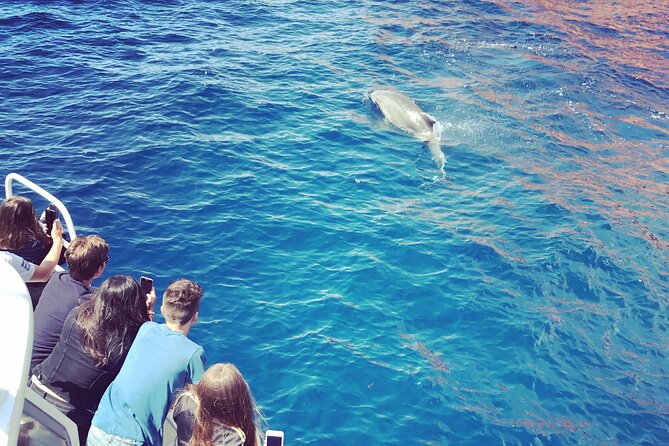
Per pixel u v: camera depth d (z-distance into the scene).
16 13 21.17
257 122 16.16
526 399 9.24
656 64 22.89
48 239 6.57
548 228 13.34
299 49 21.19
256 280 11.02
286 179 14.02
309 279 11.19
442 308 10.86
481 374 9.61
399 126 16.81
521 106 18.92
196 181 13.50
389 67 20.66
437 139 16.42
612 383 9.66
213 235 11.96
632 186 15.27
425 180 14.73
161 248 11.44
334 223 12.75
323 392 8.95
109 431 4.58
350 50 21.59
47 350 5.43
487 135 17.09
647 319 11.04
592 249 12.71
